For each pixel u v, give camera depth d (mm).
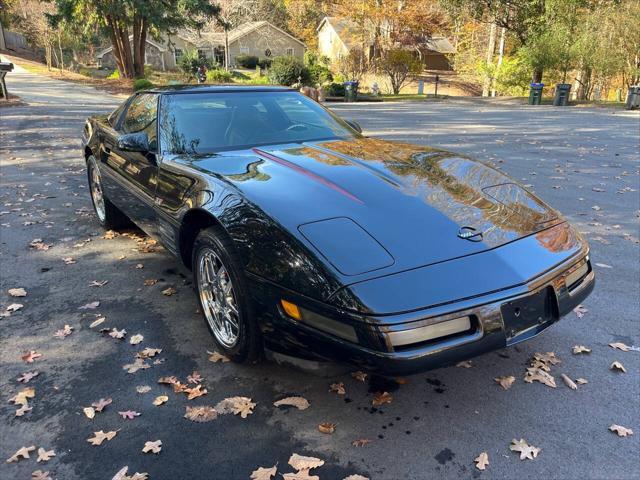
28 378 2795
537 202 2936
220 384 2748
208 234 2752
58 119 14672
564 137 12180
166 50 60062
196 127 3672
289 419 2471
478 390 2678
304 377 2803
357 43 43031
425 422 2438
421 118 17000
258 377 2807
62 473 2146
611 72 26250
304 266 2254
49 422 2467
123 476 2115
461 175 3053
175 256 3332
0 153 9609
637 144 11016
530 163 8781
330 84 29953
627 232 5164
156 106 3936
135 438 2352
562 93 23688
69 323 3418
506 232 2523
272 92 4238
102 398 2639
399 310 2070
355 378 2791
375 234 2348
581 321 3377
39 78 33656
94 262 4465
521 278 2301
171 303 3689
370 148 3516
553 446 2268
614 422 2422
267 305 2396
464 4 30109
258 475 2113
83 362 2969
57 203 6359
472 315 2154
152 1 29312
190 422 2455
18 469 2176
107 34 32156
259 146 3531
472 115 18328
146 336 3244
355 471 2141
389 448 2270
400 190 2730
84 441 2336
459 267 2250
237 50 60469
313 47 61469
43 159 9117
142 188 3742
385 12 36469
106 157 4641
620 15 25000
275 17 70000
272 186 2725
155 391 2701
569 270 2508
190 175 3107
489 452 2238
